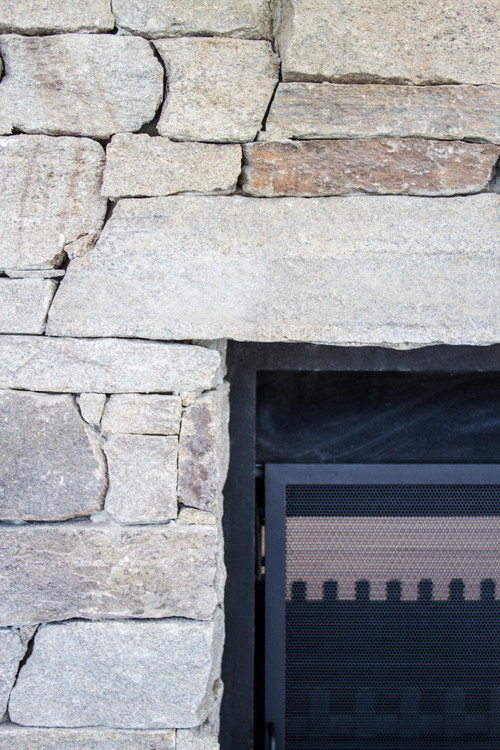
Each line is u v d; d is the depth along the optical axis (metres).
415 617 1.77
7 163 1.50
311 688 1.77
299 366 1.70
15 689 1.49
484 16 1.48
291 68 1.47
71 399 1.50
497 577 1.77
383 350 1.71
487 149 1.51
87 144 1.50
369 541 1.77
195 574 1.49
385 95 1.49
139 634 1.49
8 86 1.49
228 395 1.69
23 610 1.49
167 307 1.50
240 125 1.50
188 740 1.50
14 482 1.50
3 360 1.50
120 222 1.50
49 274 1.51
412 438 1.78
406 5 1.47
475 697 1.77
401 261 1.50
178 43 1.48
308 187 1.51
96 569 1.49
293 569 1.77
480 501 1.77
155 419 1.49
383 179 1.51
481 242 1.50
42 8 1.48
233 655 1.71
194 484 1.50
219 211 1.50
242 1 1.48
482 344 1.53
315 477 1.73
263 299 1.51
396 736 1.77
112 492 1.50
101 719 1.50
